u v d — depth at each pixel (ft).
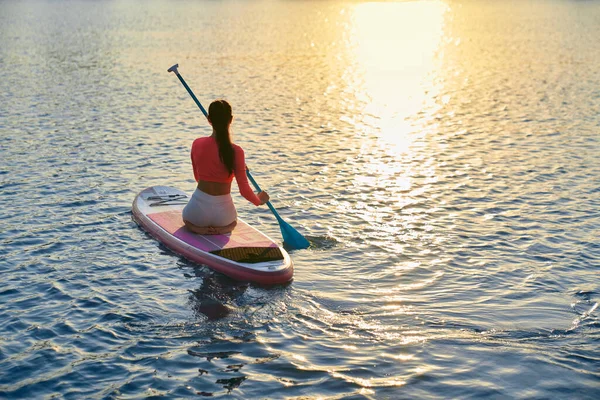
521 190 31.50
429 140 43.80
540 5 216.74
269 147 41.39
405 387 15.06
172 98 59.16
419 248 24.13
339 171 35.42
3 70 74.28
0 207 28.27
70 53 91.91
